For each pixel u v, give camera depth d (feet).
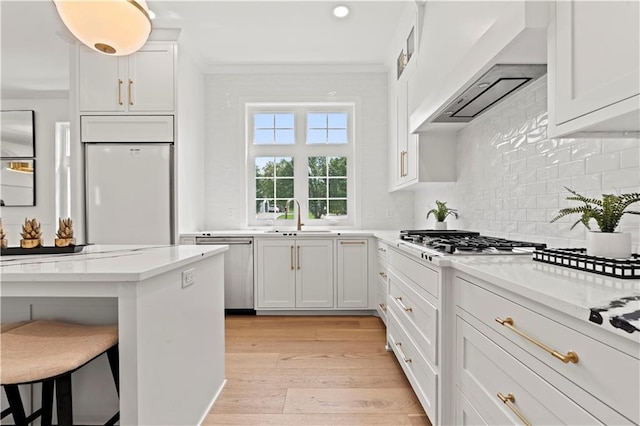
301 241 11.45
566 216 5.28
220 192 13.12
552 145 5.58
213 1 9.12
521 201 6.46
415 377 6.09
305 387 6.84
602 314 2.11
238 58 12.40
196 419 5.52
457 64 5.31
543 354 2.80
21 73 13.10
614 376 2.11
